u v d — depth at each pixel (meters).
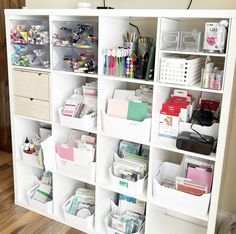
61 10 1.78
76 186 2.32
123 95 1.89
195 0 1.80
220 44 1.42
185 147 1.60
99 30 1.69
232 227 1.93
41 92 1.98
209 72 1.48
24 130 2.27
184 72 1.52
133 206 2.04
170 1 1.87
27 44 2.00
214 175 1.57
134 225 1.93
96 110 1.93
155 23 1.91
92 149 1.91
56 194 2.14
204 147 1.56
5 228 2.06
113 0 2.04
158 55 1.57
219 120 1.58
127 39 1.91
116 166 1.90
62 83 2.01
